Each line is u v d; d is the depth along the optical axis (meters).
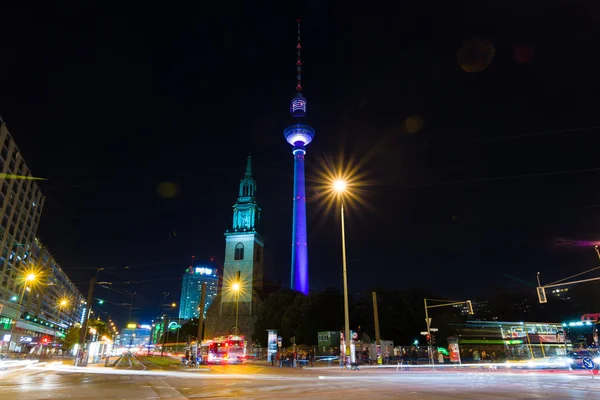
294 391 16.81
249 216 142.50
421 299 88.50
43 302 128.25
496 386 19.06
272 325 102.25
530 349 63.84
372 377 26.25
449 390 17.00
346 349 34.16
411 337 85.56
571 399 13.58
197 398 14.26
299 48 172.12
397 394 15.49
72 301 184.25
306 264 128.25
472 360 61.06
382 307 85.69
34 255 113.44
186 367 43.53
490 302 107.12
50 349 116.19
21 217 97.25
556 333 61.28
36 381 21.16
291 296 107.00
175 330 169.50
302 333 87.25
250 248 136.38
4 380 21.38
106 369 35.44
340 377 26.05
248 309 128.25
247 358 89.00
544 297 37.00
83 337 40.66
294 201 140.00
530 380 23.17
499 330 74.31
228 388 18.22
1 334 89.69
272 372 34.56
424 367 45.72
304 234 133.38
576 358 36.50
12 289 95.25
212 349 57.06
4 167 82.12
